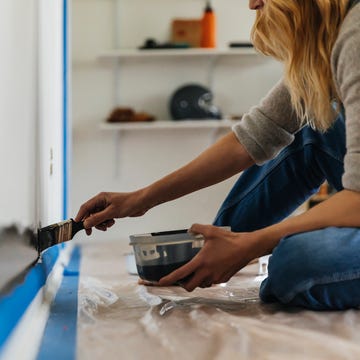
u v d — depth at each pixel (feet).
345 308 3.45
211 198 12.78
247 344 2.51
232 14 12.97
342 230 3.37
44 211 4.58
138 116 11.94
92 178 12.76
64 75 7.48
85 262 7.41
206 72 12.80
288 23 3.64
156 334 2.78
